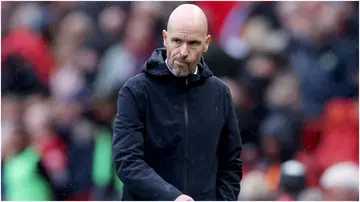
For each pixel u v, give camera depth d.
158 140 15.52
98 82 33.19
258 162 28.91
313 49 33.66
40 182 28.27
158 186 14.94
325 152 30.59
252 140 30.00
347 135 30.98
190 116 15.61
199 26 15.08
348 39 34.06
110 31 34.25
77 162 29.19
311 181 28.75
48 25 35.50
